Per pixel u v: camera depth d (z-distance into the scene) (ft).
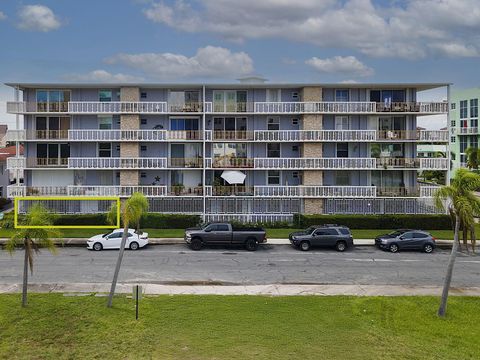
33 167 136.36
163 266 91.04
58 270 86.58
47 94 139.64
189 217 131.54
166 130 137.49
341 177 142.31
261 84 136.87
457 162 288.51
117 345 53.47
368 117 141.79
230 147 142.20
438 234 125.90
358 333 58.13
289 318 62.69
